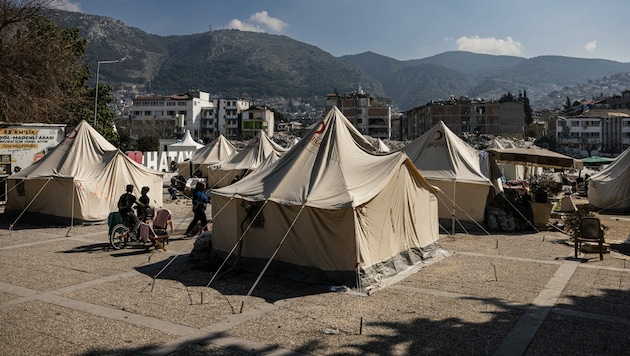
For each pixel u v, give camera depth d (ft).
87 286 27.76
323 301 25.25
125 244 39.45
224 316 22.67
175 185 83.76
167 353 18.35
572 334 20.48
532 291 27.14
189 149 133.18
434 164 52.26
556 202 69.62
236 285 28.48
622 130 299.17
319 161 32.55
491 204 52.16
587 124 310.04
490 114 312.50
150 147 166.71
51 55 82.38
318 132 34.37
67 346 19.01
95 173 52.13
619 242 42.06
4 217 53.98
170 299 25.36
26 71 78.89
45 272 30.91
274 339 19.79
